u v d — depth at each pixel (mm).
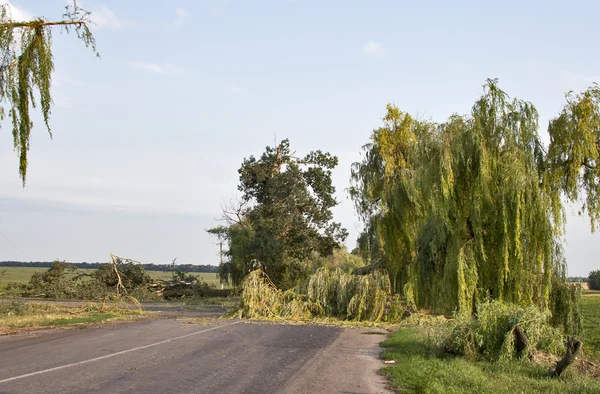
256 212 47938
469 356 11539
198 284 47031
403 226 25062
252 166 51250
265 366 10570
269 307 23078
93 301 35906
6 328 17703
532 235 18000
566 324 18297
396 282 25141
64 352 12039
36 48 15484
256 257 46281
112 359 11023
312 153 52125
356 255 54312
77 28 15609
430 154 20125
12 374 9180
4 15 15469
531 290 17891
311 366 10695
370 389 8617
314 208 49500
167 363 10648
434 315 21016
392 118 30625
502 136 18750
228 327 18594
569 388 8844
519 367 10680
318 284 23234
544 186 18547
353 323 20812
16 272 94312
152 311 29188
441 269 20969
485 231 18641
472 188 18656
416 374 9555
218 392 8070
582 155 18594
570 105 19234
